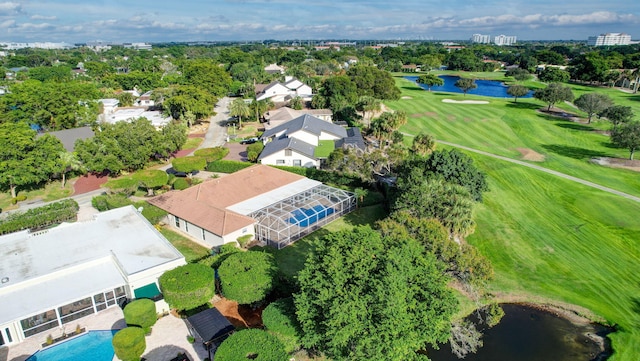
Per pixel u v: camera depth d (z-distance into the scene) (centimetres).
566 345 2997
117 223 4119
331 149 6750
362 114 10512
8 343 2733
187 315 3067
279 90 13025
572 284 3662
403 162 5228
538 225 4662
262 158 6366
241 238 4062
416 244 2778
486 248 4209
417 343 2323
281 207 4494
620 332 3080
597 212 4925
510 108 11144
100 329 2902
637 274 3781
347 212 4972
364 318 2242
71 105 9325
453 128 9056
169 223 4731
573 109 11062
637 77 13838
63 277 3181
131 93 13488
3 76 16150
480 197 4644
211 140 8612
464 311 3331
